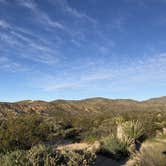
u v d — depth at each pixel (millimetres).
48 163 8742
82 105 125188
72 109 113812
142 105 157250
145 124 22609
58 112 95562
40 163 8711
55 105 111188
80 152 10844
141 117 31672
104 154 12758
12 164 8375
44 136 18562
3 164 8516
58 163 9031
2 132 15023
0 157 9359
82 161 9766
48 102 114000
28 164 8453
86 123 30625
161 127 23172
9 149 13383
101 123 28672
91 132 20312
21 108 89062
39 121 23969
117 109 124250
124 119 26844
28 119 22500
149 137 18062
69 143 18031
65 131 22453
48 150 9734
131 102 166000
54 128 23844
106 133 19094
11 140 14070
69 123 30641
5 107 82250
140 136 16766
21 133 15422
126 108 133375
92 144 15992
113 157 12383
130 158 12555
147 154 13344
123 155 12812
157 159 12406
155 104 162625
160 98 187625
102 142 15133
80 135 21062
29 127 18125
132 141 15055
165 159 12445
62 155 9789
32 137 15648
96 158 12031
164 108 114250
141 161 11969
